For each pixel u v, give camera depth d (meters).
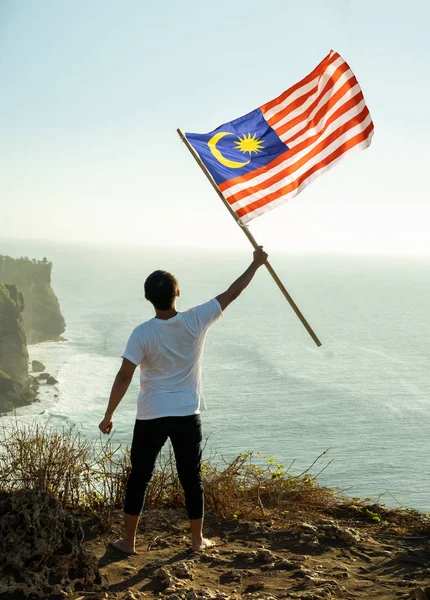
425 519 5.37
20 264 154.75
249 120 5.89
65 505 5.04
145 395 4.16
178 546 4.46
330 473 65.56
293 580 3.92
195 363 4.20
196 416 4.20
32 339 155.00
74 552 3.65
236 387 110.06
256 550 4.39
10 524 3.56
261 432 81.88
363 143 5.91
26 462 4.88
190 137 5.68
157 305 4.10
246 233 4.85
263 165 5.77
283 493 5.70
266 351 149.38
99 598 3.54
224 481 5.44
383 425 86.94
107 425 4.11
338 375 123.88
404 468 68.00
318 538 4.64
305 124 5.89
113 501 5.16
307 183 5.83
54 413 85.44
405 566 4.16
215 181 5.60
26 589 3.41
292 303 4.90
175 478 5.36
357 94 5.92
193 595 3.56
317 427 85.12
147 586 3.80
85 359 136.25
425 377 125.75
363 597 3.66
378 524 5.24
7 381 87.88
